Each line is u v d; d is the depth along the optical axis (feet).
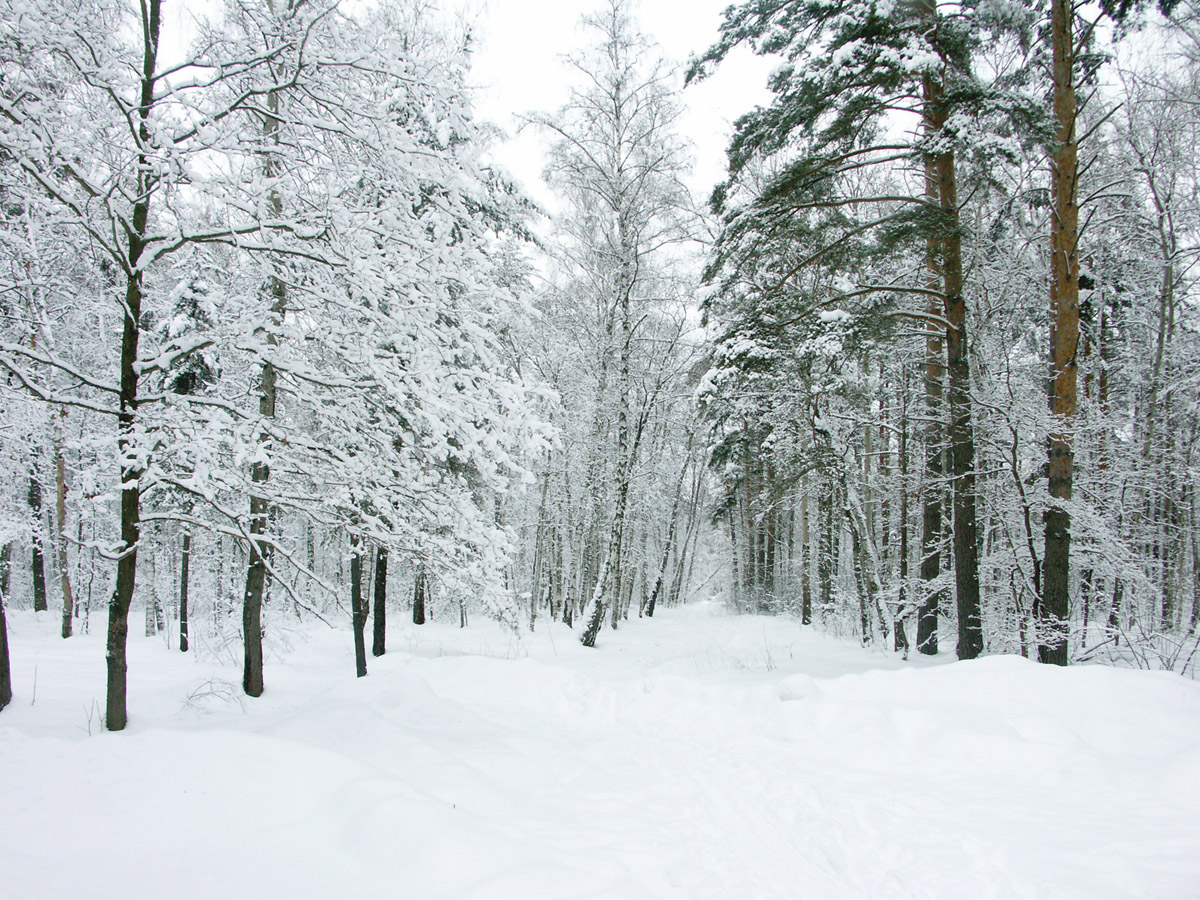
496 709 25.90
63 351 30.17
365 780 12.62
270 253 19.08
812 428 40.96
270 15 18.24
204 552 51.98
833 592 57.36
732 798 15.15
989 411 32.12
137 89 18.04
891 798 14.61
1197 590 41.55
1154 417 43.21
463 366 22.62
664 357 59.62
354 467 20.71
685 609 96.89
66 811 11.12
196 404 19.35
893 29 26.99
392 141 19.25
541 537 69.21
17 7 14.37
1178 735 15.80
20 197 17.51
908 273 39.99
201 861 10.14
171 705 22.47
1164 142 41.22
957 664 21.54
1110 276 43.91
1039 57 30.99
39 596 65.57
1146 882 10.37
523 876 10.14
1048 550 29.07
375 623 40.86
